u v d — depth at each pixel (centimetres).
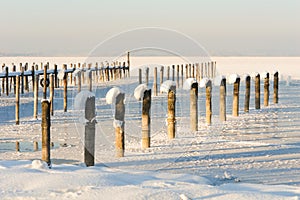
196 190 704
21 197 657
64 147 1276
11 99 2448
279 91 2973
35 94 1852
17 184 719
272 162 1082
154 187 728
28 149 1269
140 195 656
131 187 704
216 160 1105
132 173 868
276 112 1998
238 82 1847
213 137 1386
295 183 905
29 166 844
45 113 961
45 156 966
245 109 1989
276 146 1271
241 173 981
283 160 1102
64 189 696
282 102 2372
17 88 1705
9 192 681
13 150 1254
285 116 1875
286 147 1257
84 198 652
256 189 767
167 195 661
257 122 1711
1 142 1367
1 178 741
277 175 965
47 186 711
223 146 1266
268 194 692
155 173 885
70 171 840
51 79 1938
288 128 1584
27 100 2403
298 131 1525
